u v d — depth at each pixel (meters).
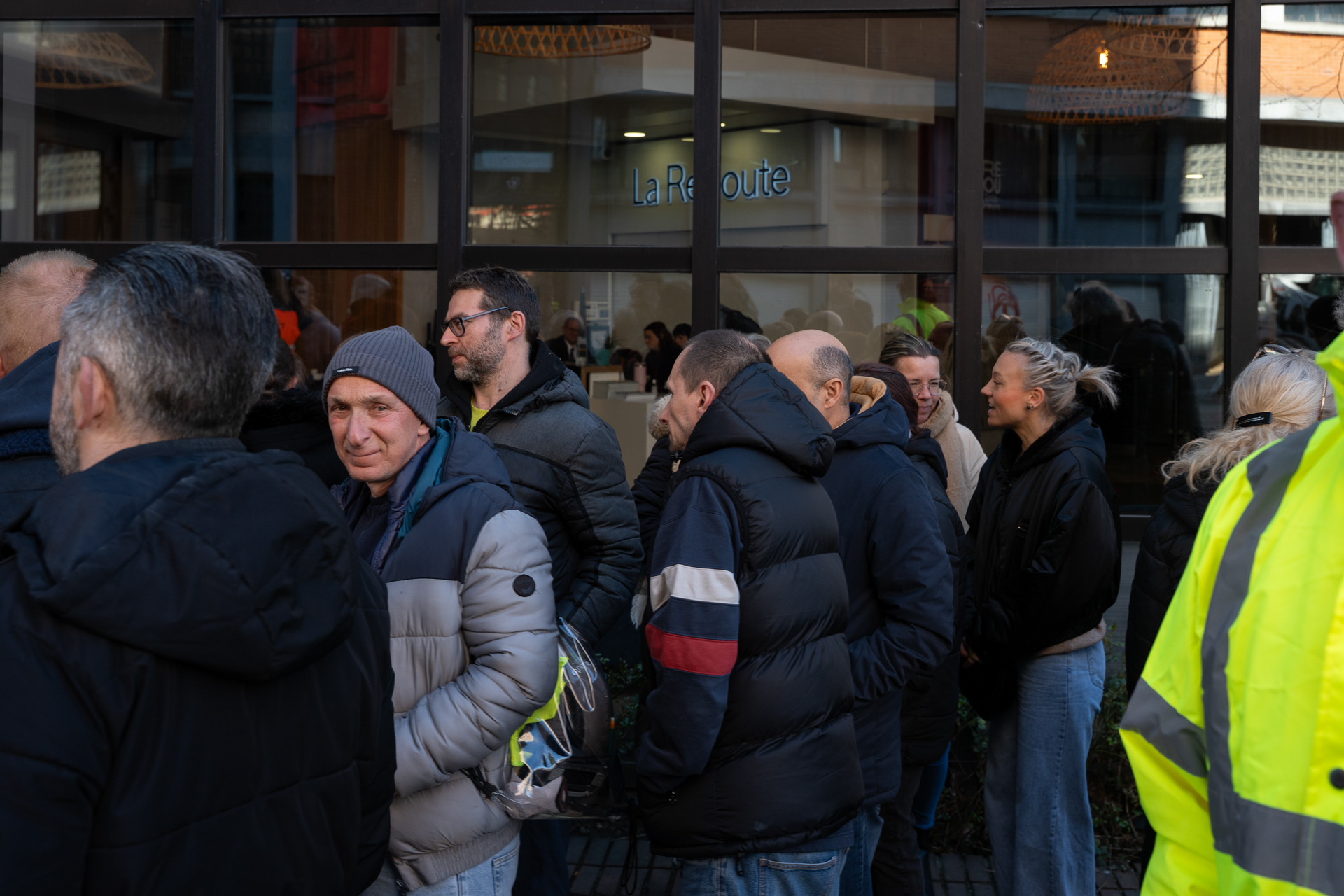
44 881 0.99
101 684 1.04
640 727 2.30
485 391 3.13
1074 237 4.87
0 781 0.98
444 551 1.99
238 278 1.28
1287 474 1.08
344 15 4.96
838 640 2.20
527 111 4.97
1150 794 1.17
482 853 2.02
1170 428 4.80
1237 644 1.06
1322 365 1.04
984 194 4.85
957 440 4.20
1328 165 4.77
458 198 4.90
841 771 2.15
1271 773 1.00
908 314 4.86
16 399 1.81
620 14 4.89
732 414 2.19
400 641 1.98
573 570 3.05
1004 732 3.29
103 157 5.16
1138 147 4.84
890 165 4.89
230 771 1.14
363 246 4.97
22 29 5.16
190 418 1.22
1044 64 4.84
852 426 2.71
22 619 1.04
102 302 1.20
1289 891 0.97
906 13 4.84
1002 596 3.11
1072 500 3.02
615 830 4.12
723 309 4.87
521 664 1.93
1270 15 4.75
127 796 1.05
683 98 4.91
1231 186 4.73
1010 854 3.24
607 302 4.93
